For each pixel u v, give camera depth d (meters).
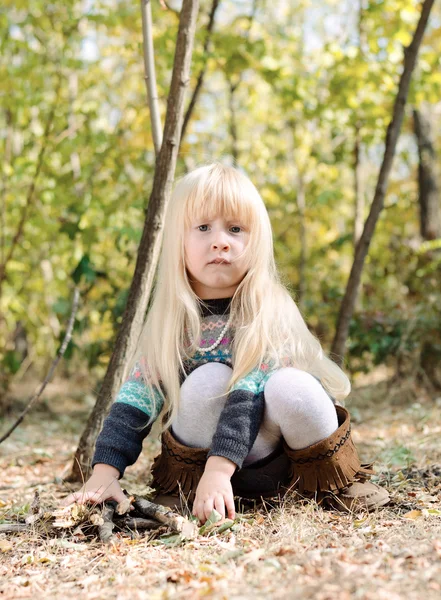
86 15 5.79
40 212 6.44
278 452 2.41
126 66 7.02
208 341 2.45
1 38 5.98
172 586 1.72
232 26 6.71
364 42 6.11
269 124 8.81
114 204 5.97
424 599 1.49
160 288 2.54
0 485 3.41
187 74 3.08
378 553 1.82
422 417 4.78
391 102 6.67
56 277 7.38
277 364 2.37
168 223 2.54
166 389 2.46
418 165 7.98
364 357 6.59
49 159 6.16
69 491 3.10
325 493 2.35
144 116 6.41
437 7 8.00
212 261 2.42
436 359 6.23
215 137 9.01
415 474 2.89
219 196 2.44
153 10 5.67
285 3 8.51
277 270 2.63
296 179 9.06
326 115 6.56
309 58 6.63
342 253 9.11
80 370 8.02
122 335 3.13
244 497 2.43
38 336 7.91
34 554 2.10
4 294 6.95
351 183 9.62
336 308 6.69
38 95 6.23
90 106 6.50
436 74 5.81
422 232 7.87
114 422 2.45
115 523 2.27
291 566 1.76
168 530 2.17
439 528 2.04
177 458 2.39
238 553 1.90
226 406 2.30
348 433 2.41
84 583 1.82
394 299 6.86
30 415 6.37
